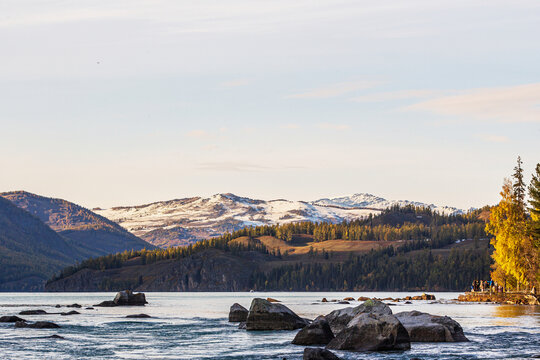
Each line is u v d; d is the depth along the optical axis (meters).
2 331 65.38
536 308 106.69
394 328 47.41
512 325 68.25
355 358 43.56
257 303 65.69
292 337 58.31
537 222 120.06
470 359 43.38
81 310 117.75
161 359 45.12
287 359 44.41
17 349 50.69
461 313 90.69
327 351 40.12
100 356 46.75
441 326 52.78
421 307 115.50
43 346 52.66
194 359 45.00
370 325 47.53
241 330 65.94
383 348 46.75
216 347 51.44
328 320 57.59
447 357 44.19
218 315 99.06
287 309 66.31
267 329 65.00
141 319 86.75
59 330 67.62
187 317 92.31
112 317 91.69
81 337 60.12
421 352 46.31
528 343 51.66
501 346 49.72
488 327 65.75
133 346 52.62
